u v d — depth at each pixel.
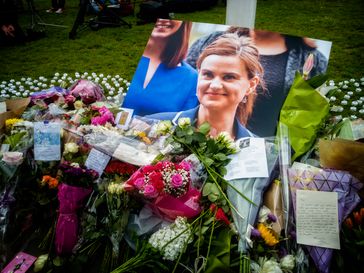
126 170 1.71
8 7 5.83
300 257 1.45
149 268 1.49
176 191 1.51
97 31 6.73
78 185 1.63
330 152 1.64
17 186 1.75
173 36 2.43
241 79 2.17
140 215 1.61
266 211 1.56
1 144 1.98
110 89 3.94
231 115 2.12
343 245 1.44
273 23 6.83
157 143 1.95
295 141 1.81
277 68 2.14
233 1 2.38
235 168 1.70
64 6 8.68
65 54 5.41
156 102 2.29
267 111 2.06
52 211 1.80
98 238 1.62
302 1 8.82
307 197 1.50
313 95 1.87
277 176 1.68
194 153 1.76
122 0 7.91
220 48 2.27
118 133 2.02
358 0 8.44
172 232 1.44
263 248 1.45
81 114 2.20
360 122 2.05
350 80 3.97
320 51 2.14
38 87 4.15
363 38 5.61
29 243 1.76
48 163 1.85
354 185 1.52
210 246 1.46
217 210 1.52
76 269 1.58
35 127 1.91
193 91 2.24
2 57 5.33
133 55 5.28
